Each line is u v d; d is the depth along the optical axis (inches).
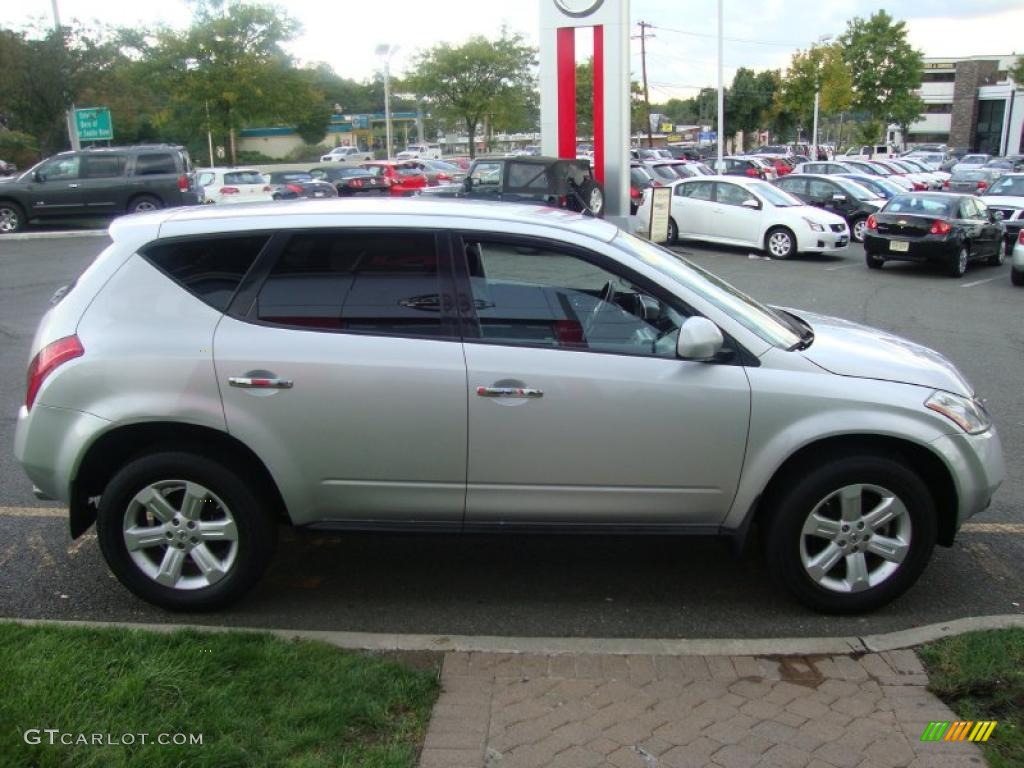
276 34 1525.6
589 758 116.8
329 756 114.0
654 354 153.8
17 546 191.6
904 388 155.9
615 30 772.0
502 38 1791.3
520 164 744.3
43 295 517.0
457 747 118.4
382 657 141.9
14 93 1178.6
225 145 2165.4
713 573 181.5
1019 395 319.0
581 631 158.6
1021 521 206.1
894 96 2208.4
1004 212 824.3
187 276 156.4
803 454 157.6
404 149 3115.2
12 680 126.0
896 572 159.2
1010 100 3216.0
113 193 840.9
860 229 881.5
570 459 153.6
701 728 124.3
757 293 568.1
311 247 155.9
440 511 157.6
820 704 130.7
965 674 135.3
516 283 155.5
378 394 151.0
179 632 144.7
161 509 157.4
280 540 196.9
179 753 111.8
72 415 153.3
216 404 151.6
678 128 3937.0
